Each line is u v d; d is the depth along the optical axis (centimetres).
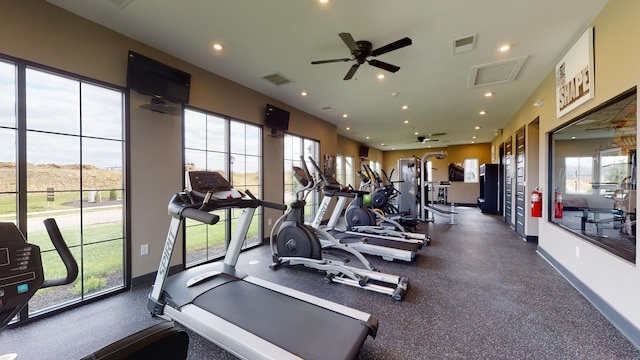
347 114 637
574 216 325
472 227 654
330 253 377
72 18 255
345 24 268
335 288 297
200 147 385
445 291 287
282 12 250
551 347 193
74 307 256
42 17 238
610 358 183
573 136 329
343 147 940
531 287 297
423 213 732
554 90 363
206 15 256
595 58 250
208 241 410
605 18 235
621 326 213
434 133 891
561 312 242
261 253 440
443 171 1220
